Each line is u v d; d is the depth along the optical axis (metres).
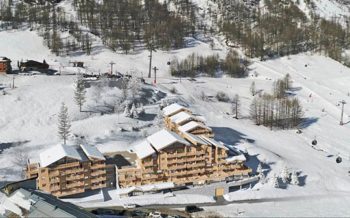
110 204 113.44
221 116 180.38
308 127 183.75
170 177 123.06
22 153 130.62
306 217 114.75
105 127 150.88
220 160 127.75
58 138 142.38
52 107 159.75
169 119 148.88
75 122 152.38
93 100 167.25
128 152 134.62
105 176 119.19
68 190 113.69
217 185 124.62
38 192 68.06
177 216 108.75
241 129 169.88
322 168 145.75
